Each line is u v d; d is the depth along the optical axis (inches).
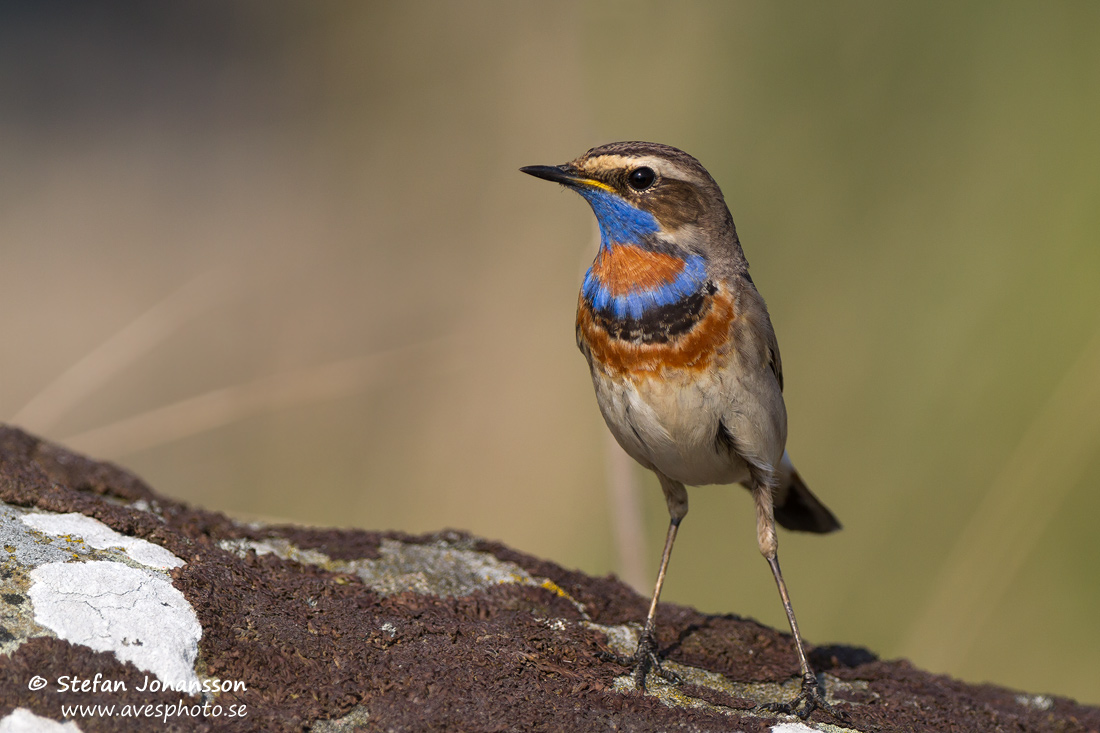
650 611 280.2
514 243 609.6
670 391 291.4
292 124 794.8
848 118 528.4
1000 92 513.7
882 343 506.3
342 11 761.6
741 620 312.8
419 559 303.7
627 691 253.0
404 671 233.5
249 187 773.9
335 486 547.2
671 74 548.1
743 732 236.2
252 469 558.6
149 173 816.3
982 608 454.3
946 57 521.7
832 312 514.9
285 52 821.9
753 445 293.0
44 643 209.9
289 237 700.0
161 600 230.5
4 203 788.0
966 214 508.4
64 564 232.5
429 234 639.8
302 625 241.6
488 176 645.3
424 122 686.5
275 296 652.7
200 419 428.5
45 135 866.8
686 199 298.2
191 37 905.5
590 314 304.7
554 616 286.7
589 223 577.3
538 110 651.5
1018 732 274.1
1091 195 489.4
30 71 909.2
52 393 441.4
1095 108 495.8
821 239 523.2
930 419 493.4
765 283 522.6
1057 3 507.2
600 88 548.4
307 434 568.7
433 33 700.0
